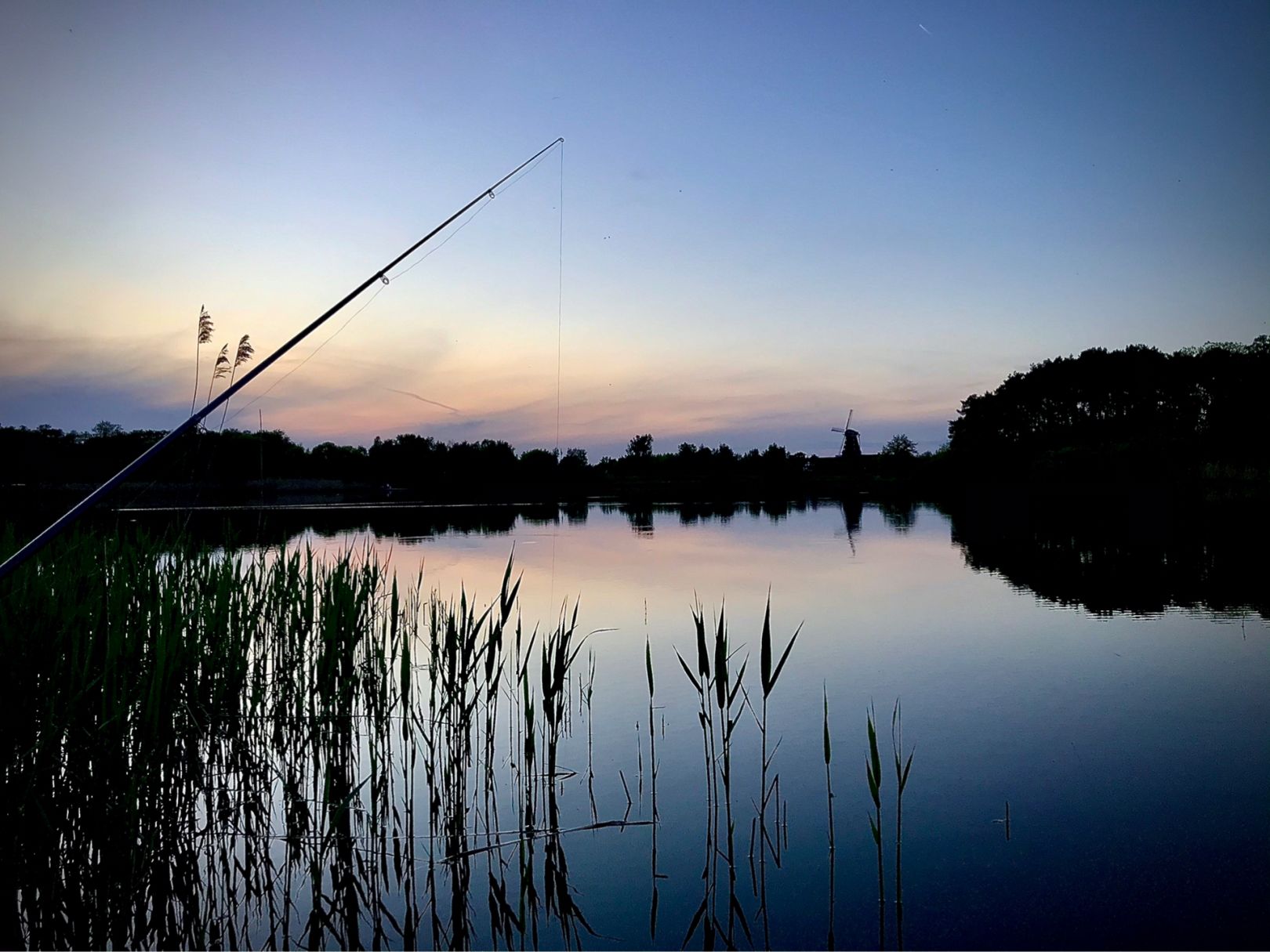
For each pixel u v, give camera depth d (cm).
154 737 498
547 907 474
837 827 559
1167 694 831
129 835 473
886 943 431
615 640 1067
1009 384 6388
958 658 974
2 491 1116
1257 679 880
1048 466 5031
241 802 600
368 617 757
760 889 486
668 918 460
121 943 458
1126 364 5628
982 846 528
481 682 867
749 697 839
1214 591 1384
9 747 477
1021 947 423
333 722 665
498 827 570
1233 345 5272
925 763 661
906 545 2169
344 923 468
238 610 678
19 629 507
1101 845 527
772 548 2147
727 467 7612
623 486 6838
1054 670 920
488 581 1521
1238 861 504
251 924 471
